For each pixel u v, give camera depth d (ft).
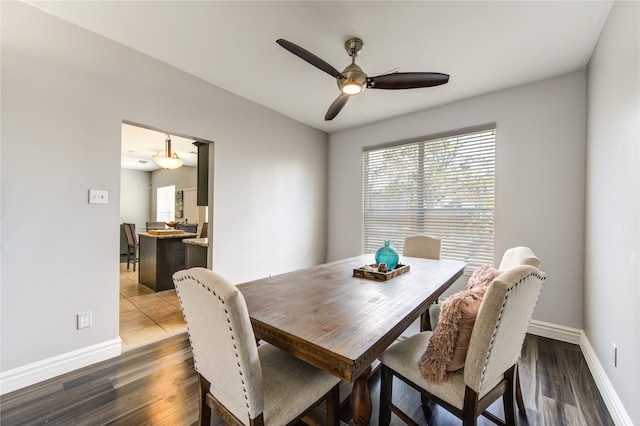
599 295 6.32
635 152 4.46
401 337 8.56
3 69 5.68
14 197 5.80
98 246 6.91
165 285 13.19
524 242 8.90
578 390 5.84
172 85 8.34
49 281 6.22
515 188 9.07
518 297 3.47
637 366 4.32
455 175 10.44
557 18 5.96
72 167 6.53
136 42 7.17
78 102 6.61
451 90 9.37
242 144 10.44
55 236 6.30
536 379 6.22
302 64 8.11
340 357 2.96
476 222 9.94
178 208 25.29
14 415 5.05
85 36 6.68
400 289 5.41
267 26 6.43
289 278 6.25
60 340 6.35
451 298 3.90
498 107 9.40
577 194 8.05
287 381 3.72
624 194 4.90
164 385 5.95
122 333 8.48
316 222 13.94
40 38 6.08
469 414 3.52
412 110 11.23
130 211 27.07
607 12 5.72
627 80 4.80
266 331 3.76
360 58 7.58
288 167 12.39
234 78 9.00
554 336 8.26
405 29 6.40
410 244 9.75
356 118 12.26
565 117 8.26
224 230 9.93
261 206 11.22
